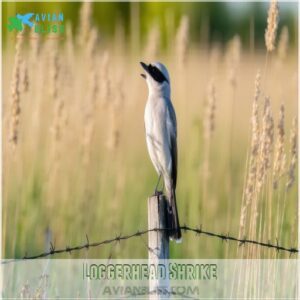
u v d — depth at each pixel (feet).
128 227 54.13
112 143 56.59
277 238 41.86
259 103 42.34
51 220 53.16
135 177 61.16
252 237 41.78
